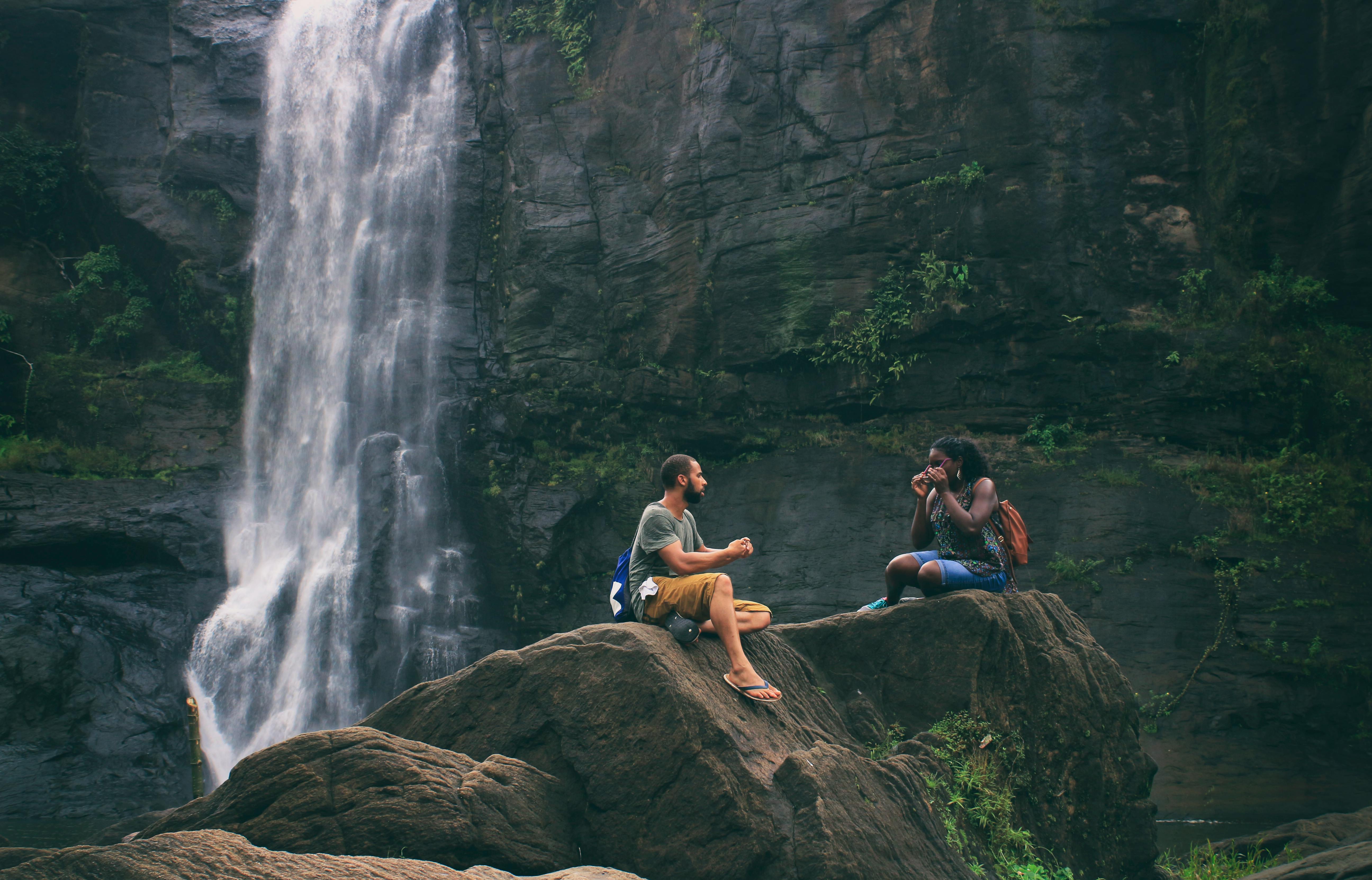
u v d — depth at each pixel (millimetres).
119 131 22500
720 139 19094
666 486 5203
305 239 22172
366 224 21844
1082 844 5980
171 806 14133
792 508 17141
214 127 22312
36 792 13984
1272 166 16312
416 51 22734
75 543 18375
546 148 20891
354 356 20938
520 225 20484
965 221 17109
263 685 18312
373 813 4328
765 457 18422
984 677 5773
